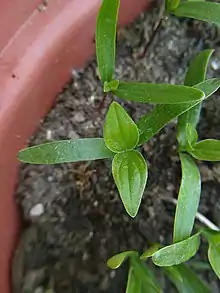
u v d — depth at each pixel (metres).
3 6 0.14
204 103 0.17
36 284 0.15
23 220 0.16
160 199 0.16
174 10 0.15
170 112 0.14
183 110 0.14
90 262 0.16
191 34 0.18
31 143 0.16
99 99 0.17
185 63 0.18
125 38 0.18
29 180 0.16
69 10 0.15
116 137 0.13
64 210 0.16
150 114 0.14
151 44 0.18
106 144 0.13
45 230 0.16
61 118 0.16
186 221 0.14
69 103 0.16
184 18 0.18
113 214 0.16
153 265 0.16
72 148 0.14
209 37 0.18
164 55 0.18
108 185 0.16
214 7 0.15
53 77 0.15
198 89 0.13
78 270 0.15
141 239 0.16
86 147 0.14
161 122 0.14
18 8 0.14
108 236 0.16
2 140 0.14
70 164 0.16
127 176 0.13
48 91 0.16
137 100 0.13
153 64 0.17
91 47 0.16
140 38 0.18
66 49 0.15
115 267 0.14
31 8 0.14
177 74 0.18
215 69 0.18
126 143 0.13
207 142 0.14
